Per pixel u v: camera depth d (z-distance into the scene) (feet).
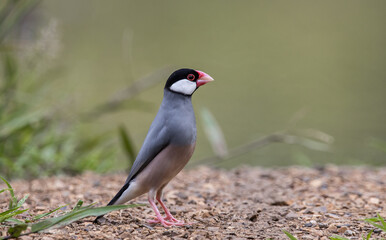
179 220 23.97
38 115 39.60
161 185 23.48
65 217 20.03
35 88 42.88
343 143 48.34
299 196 29.07
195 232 21.61
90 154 40.63
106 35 108.47
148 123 56.44
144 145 22.95
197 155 48.11
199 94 66.69
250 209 25.75
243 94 66.39
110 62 80.94
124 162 42.52
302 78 74.90
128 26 119.85
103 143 44.60
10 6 39.47
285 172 36.06
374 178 33.81
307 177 34.19
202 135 55.93
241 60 86.74
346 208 26.13
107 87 64.23
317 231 22.07
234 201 27.89
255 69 80.48
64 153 39.32
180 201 27.84
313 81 72.95
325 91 67.51
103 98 58.70
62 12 124.06
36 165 36.83
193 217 24.43
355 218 24.14
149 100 64.49
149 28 118.42
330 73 77.51
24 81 42.34
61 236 20.63
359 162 43.96
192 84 23.45
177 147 22.67
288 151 49.57
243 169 37.73
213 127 42.04
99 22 123.85
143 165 22.88
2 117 38.86
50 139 39.83
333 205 26.66
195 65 80.48
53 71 45.19
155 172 22.75
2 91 39.88
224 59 87.30
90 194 28.99
